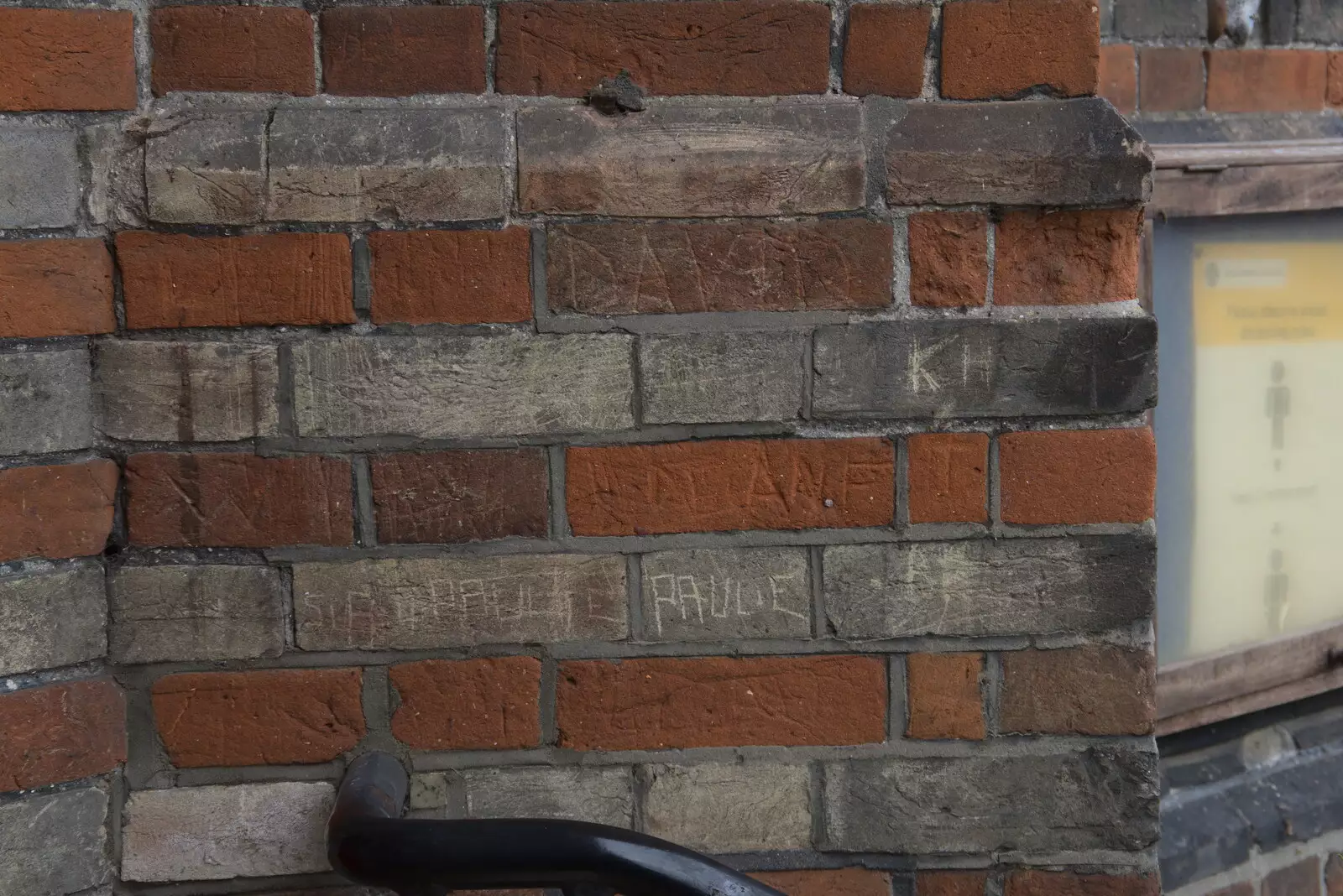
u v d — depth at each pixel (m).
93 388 0.87
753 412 0.90
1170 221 1.38
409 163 0.86
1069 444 0.91
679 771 0.93
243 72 0.86
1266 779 1.51
